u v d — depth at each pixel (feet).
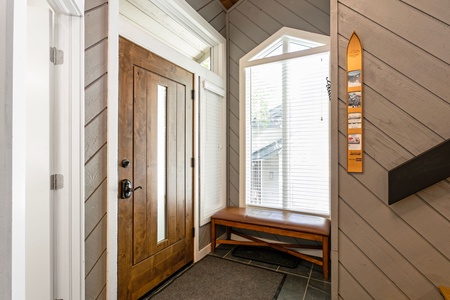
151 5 6.88
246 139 9.81
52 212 4.22
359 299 4.16
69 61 4.30
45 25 4.11
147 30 7.68
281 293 6.24
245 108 9.78
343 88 4.33
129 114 5.63
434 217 3.74
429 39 3.79
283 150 9.04
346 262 4.26
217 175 9.53
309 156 8.60
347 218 4.26
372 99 4.12
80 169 4.35
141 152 5.99
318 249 8.04
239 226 8.26
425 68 3.81
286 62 8.96
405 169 3.71
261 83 9.55
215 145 9.41
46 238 4.08
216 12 9.41
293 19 8.80
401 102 3.93
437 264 3.71
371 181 4.10
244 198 9.73
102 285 4.82
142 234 6.01
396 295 3.92
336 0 4.38
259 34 9.45
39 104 4.08
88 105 4.60
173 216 7.12
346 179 4.28
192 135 8.02
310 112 8.58
